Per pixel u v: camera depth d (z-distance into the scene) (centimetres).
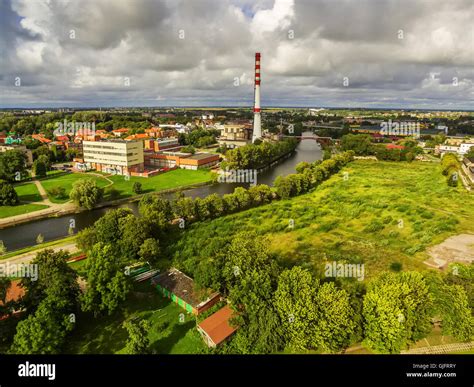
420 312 5031
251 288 5556
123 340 5612
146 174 19375
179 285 6962
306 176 16275
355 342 5188
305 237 9862
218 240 8112
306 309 4988
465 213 10800
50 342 4966
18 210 13112
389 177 17762
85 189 13488
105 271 5972
